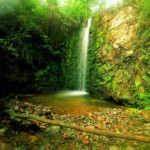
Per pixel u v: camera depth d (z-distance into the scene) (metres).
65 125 4.46
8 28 8.48
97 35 10.49
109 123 5.86
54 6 12.00
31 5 10.09
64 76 11.99
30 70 10.34
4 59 8.09
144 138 3.67
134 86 7.71
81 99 9.05
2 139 4.53
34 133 4.99
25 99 8.59
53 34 11.65
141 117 6.37
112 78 8.77
